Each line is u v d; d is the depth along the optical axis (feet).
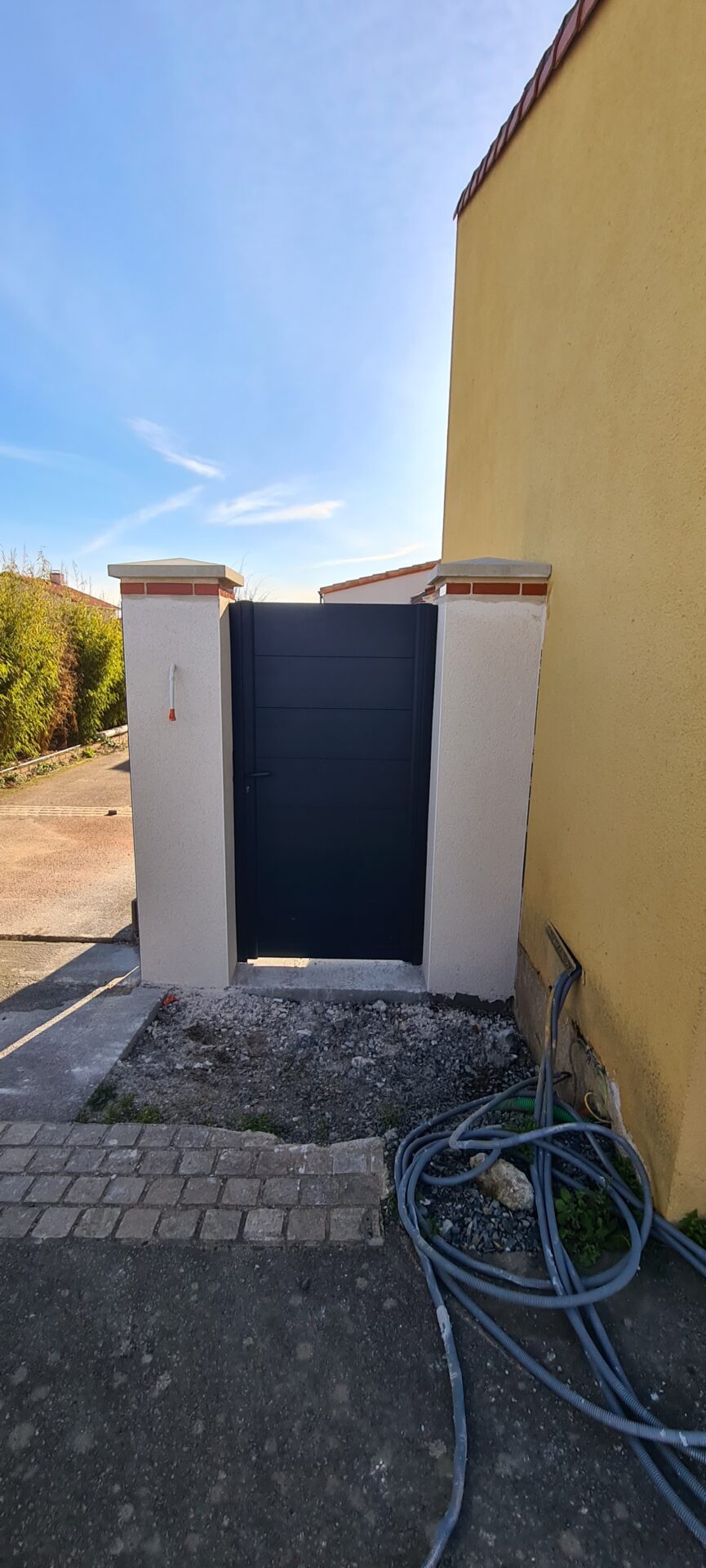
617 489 7.29
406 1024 10.91
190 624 10.31
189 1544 4.30
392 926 12.16
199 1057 9.89
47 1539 4.32
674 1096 6.14
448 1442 4.90
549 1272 5.98
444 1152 7.75
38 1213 6.77
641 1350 5.49
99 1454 4.79
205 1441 4.88
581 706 8.38
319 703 11.28
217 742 10.69
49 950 13.21
